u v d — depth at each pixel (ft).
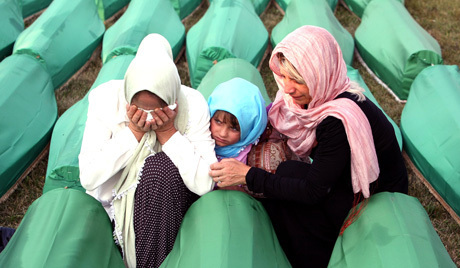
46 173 9.88
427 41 12.92
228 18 13.29
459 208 9.23
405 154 11.01
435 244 5.98
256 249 6.06
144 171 6.65
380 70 13.34
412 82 12.47
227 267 5.70
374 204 6.50
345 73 6.45
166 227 6.77
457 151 9.51
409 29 13.20
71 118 10.42
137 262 6.94
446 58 14.84
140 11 13.91
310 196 6.43
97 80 11.59
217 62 11.96
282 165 7.09
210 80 10.84
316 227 6.98
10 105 10.23
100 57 14.58
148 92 6.00
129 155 6.59
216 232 6.18
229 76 10.65
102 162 6.44
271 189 6.65
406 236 5.89
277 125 7.54
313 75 6.15
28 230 6.23
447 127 10.00
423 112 10.81
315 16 14.01
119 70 11.64
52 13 13.66
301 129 7.10
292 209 7.07
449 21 16.89
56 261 5.73
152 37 6.61
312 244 6.99
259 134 7.33
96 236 6.40
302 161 7.89
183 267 5.94
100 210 6.84
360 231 6.29
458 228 9.34
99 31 14.67
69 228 6.24
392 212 6.27
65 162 8.84
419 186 10.31
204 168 6.77
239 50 12.37
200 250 6.00
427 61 12.17
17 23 14.76
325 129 6.23
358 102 6.30
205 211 6.56
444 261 5.77
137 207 6.73
